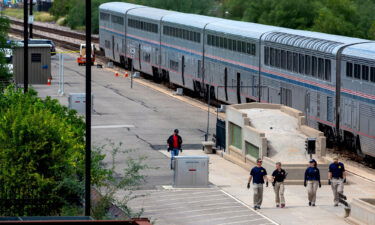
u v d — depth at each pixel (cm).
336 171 11550
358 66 14438
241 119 14462
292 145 13662
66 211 9488
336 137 15425
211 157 15188
